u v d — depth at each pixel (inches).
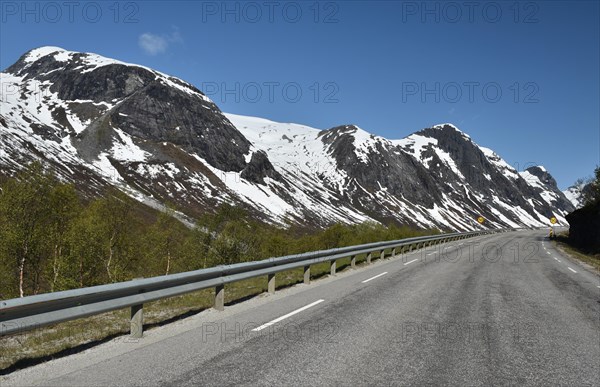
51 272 946.1
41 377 186.2
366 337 260.7
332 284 524.4
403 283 530.0
